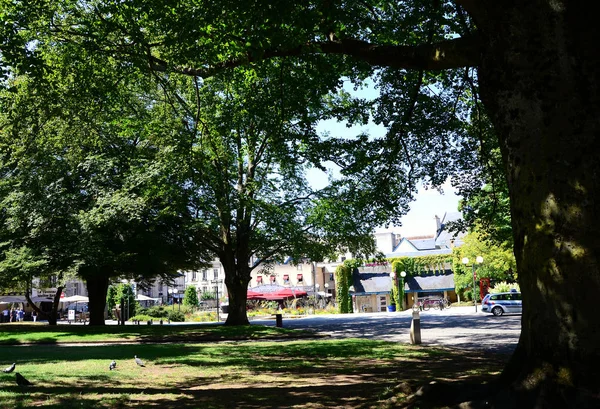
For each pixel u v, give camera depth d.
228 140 25.75
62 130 21.44
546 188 5.34
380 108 15.02
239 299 32.41
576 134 5.24
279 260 34.53
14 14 12.42
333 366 12.98
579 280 5.09
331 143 15.60
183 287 97.94
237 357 15.57
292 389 9.23
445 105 15.19
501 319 32.09
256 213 29.64
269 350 17.64
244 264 32.59
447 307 54.84
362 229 27.67
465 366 11.99
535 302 5.44
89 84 14.99
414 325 18.66
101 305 35.66
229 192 27.70
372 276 63.44
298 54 10.46
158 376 11.34
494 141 15.71
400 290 60.59
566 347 5.14
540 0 5.44
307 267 78.25
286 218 30.39
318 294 71.06
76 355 16.16
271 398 8.30
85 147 30.67
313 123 15.59
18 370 11.96
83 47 13.91
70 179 30.45
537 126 5.44
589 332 5.04
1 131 19.89
